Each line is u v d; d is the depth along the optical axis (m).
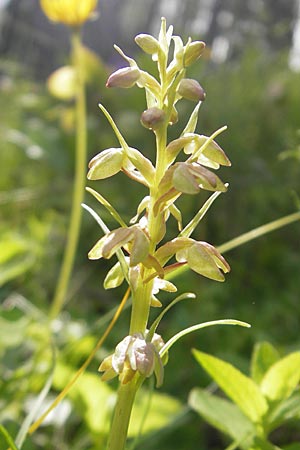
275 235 0.52
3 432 0.17
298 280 0.48
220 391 0.34
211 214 0.53
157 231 0.15
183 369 0.37
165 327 0.44
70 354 0.32
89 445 0.29
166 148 0.15
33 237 0.47
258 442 0.20
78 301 0.48
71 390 0.24
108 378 0.15
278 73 0.70
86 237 0.53
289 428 0.31
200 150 0.15
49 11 0.34
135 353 0.14
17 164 0.67
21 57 1.20
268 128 0.58
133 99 0.70
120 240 0.14
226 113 0.59
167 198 0.15
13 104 0.74
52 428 0.29
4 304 0.36
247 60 0.70
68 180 0.63
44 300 0.45
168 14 1.42
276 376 0.20
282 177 0.53
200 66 0.66
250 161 0.53
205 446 0.31
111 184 0.58
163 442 0.30
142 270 0.15
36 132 0.65
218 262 0.15
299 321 0.44
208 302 0.43
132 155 0.15
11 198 0.55
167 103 0.15
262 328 0.41
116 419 0.15
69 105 0.83
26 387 0.29
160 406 0.26
